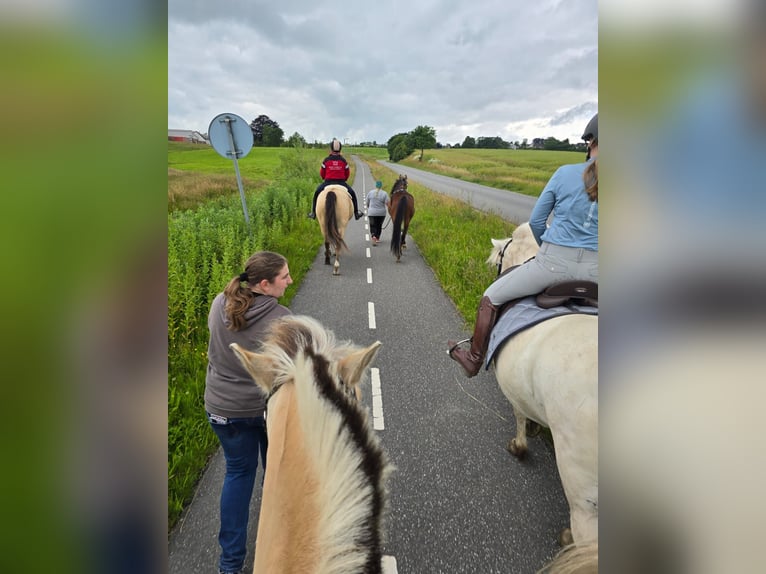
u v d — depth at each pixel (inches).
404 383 174.7
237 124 310.0
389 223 586.2
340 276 329.1
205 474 124.6
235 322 83.2
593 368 76.0
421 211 608.7
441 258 362.0
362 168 2097.7
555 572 42.8
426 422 149.5
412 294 287.4
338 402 51.8
